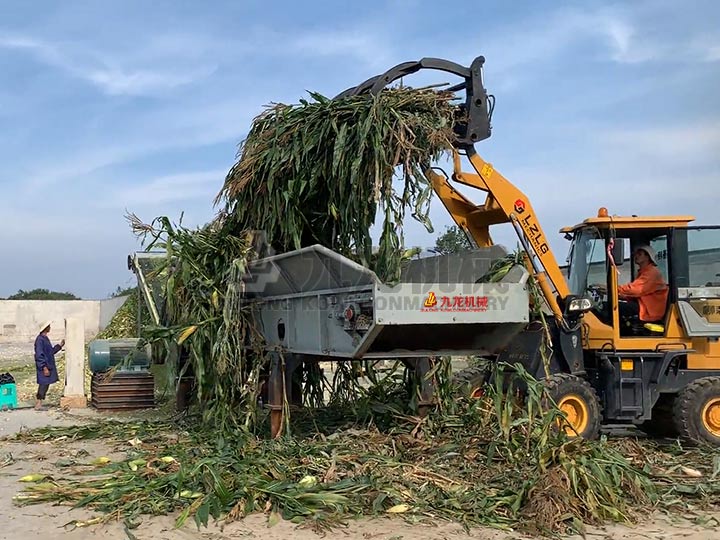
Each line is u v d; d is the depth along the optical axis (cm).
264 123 809
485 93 807
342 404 912
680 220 891
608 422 888
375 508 563
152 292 1091
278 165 742
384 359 788
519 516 554
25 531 541
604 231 897
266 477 623
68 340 1244
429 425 755
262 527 538
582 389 827
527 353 862
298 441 749
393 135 675
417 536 518
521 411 725
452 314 659
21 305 4041
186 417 968
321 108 746
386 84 747
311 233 786
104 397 1166
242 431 782
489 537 520
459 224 886
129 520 550
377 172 661
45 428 958
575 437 672
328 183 724
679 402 856
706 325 873
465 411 780
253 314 839
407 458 685
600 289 909
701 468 720
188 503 582
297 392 922
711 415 848
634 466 660
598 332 885
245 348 829
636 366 869
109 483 638
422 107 722
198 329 836
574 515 549
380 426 796
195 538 519
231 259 834
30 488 640
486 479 622
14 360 2686
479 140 805
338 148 685
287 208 748
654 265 910
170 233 870
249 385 806
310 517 551
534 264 854
